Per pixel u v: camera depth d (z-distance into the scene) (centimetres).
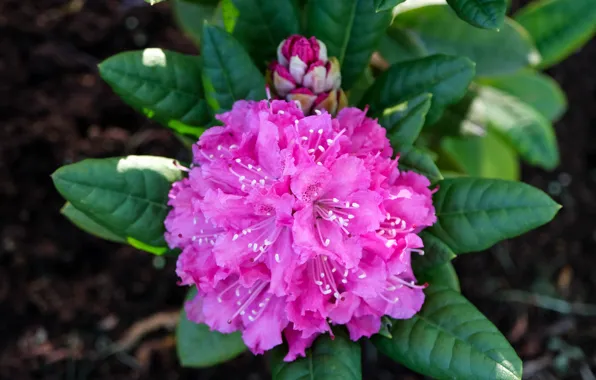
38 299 62
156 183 37
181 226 35
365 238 32
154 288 63
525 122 51
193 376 61
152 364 61
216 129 34
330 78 36
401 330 37
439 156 53
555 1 55
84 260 63
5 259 62
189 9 54
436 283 38
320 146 32
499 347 35
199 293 36
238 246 32
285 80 36
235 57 37
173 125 40
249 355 61
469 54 48
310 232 31
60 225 63
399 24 47
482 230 37
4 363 60
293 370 36
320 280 33
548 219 35
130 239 38
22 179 63
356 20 39
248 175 33
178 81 38
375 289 33
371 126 34
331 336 35
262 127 32
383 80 39
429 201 35
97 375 61
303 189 31
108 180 36
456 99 38
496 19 34
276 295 32
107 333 62
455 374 35
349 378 36
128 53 37
